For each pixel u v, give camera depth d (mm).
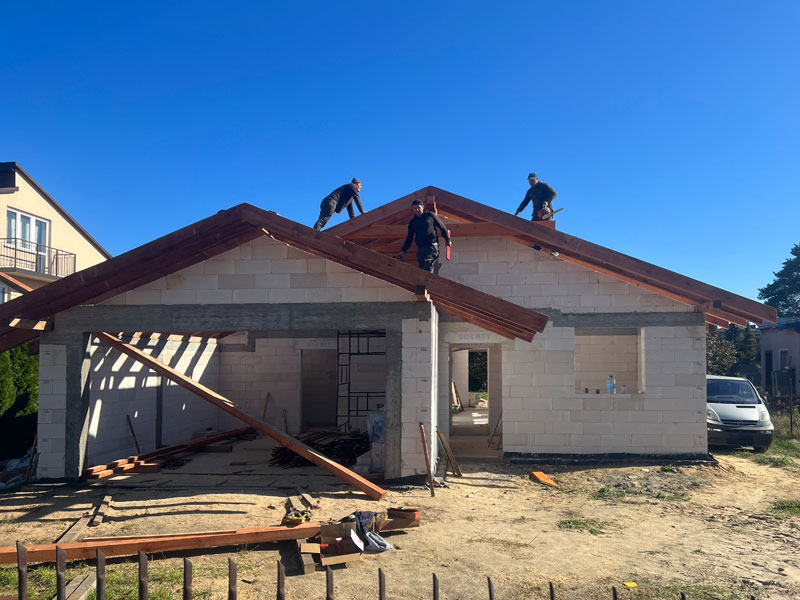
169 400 14117
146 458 11930
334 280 10164
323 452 12523
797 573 6242
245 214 9203
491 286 13406
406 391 10000
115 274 9500
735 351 30688
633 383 16375
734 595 5574
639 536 7691
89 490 9500
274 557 6438
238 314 10227
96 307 10352
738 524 8414
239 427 16859
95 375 11031
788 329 27547
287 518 7121
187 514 8008
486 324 12562
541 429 13102
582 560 6605
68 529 7496
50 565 6055
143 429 12859
